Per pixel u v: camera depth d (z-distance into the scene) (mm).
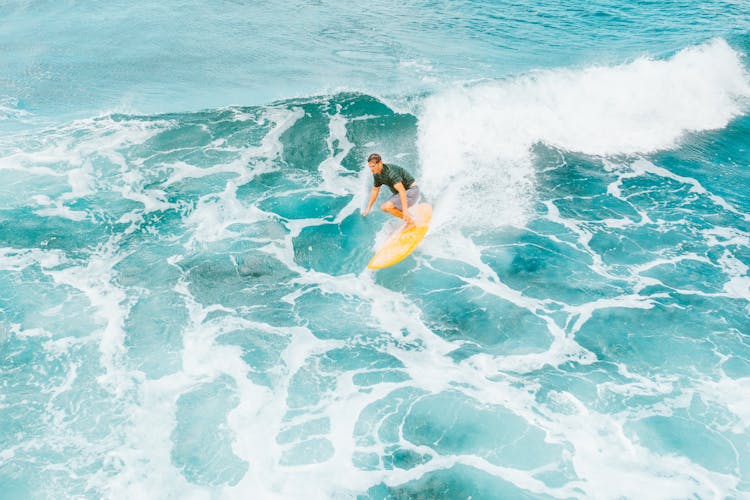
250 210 9242
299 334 7098
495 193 10016
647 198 10102
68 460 5469
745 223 9492
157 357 6641
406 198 7699
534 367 6719
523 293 7859
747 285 8047
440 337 7152
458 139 11391
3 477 5285
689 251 8758
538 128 11836
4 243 8227
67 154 10266
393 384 6469
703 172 11023
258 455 5617
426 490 5363
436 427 5973
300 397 6273
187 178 9875
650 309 7574
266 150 10805
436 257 8500
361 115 12062
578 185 10367
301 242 8656
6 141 10531
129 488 5246
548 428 5965
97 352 6637
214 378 6426
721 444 5750
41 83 12984
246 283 7844
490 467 5574
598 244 8859
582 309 7598
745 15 18812
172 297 7512
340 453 5680
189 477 5383
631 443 5781
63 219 8742
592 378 6559
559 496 5285
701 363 6754
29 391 6133
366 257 8453
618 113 12609
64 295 7410
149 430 5805
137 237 8516
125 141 10766
